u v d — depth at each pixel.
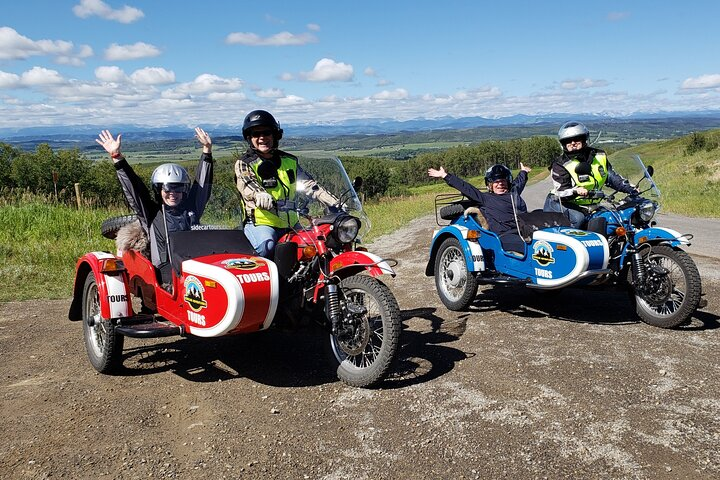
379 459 3.46
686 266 5.62
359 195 5.43
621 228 6.06
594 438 3.62
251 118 5.09
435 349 5.41
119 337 4.89
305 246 4.71
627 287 6.21
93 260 5.07
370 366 4.44
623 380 4.50
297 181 5.24
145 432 3.88
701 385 4.37
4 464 3.49
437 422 3.90
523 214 6.69
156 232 5.08
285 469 3.38
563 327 5.98
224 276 4.27
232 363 5.18
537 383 4.50
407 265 10.02
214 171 5.32
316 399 4.34
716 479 3.14
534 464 3.35
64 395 4.55
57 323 6.73
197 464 3.46
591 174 6.68
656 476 3.19
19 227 12.41
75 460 3.52
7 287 8.75
